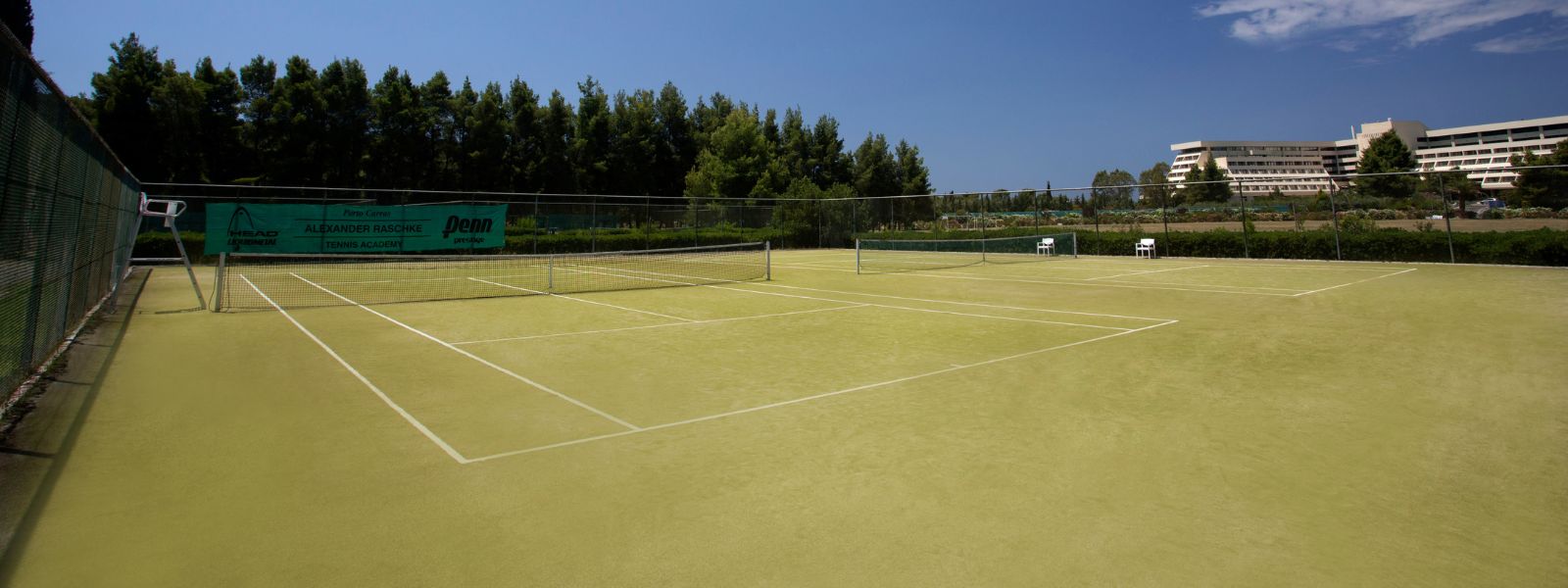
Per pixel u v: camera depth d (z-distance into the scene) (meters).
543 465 4.43
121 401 6.05
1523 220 20.78
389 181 44.41
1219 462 4.39
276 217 22.34
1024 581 2.91
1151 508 3.68
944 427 5.21
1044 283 17.70
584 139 51.53
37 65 5.83
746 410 5.78
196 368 7.46
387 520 3.56
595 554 3.19
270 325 10.72
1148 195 29.09
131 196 15.89
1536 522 3.44
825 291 16.33
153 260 22.95
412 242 24.56
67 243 8.11
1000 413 5.62
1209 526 3.44
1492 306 11.76
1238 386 6.47
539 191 48.00
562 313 12.44
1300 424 5.19
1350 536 3.31
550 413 5.70
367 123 42.94
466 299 14.76
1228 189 27.38
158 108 35.06
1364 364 7.41
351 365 7.70
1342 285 15.86
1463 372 6.88
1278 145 177.75
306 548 3.24
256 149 39.62
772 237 38.41
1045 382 6.72
